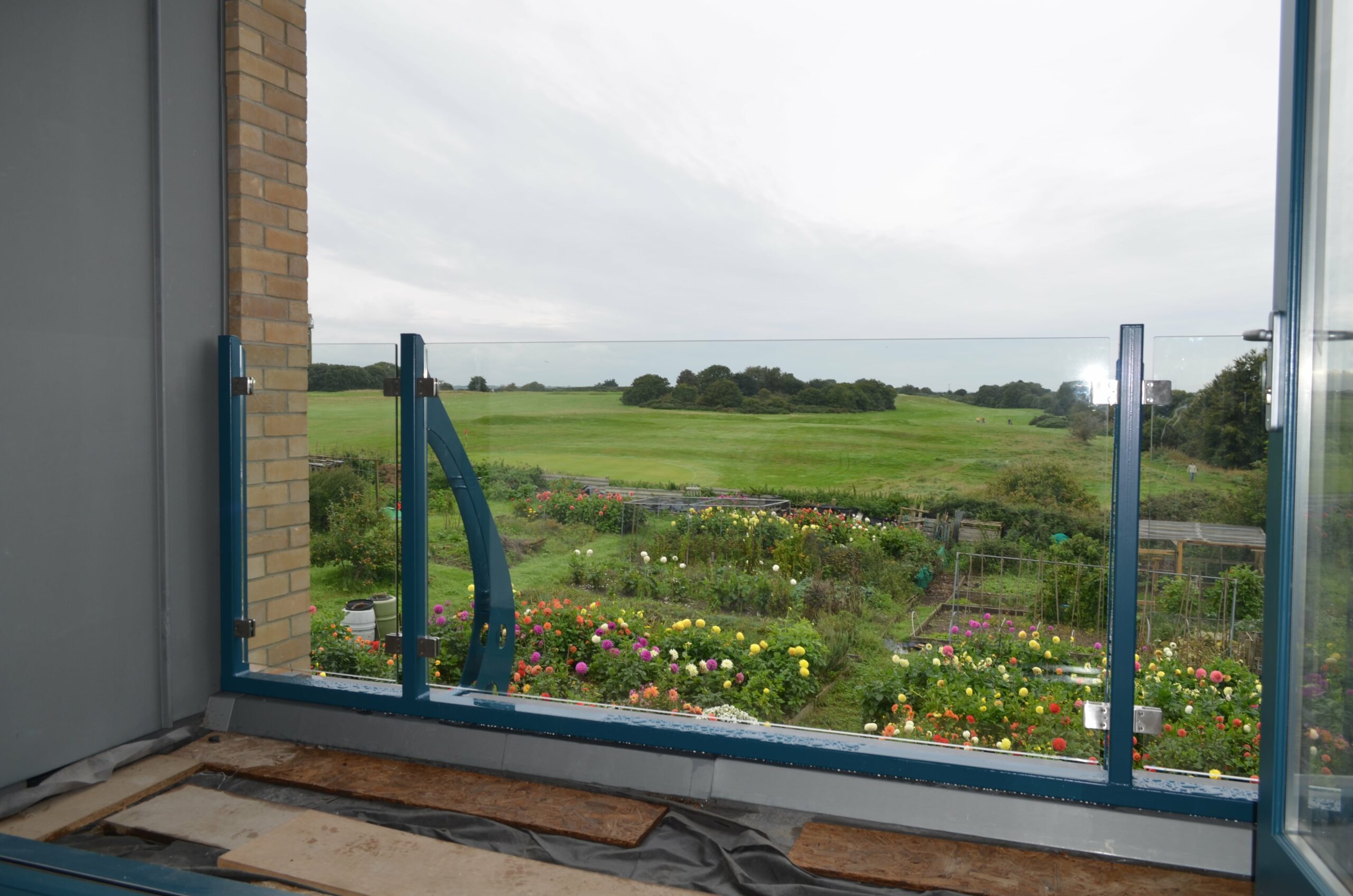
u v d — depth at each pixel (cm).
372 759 301
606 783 277
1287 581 196
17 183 264
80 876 193
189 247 325
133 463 306
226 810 261
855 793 254
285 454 331
